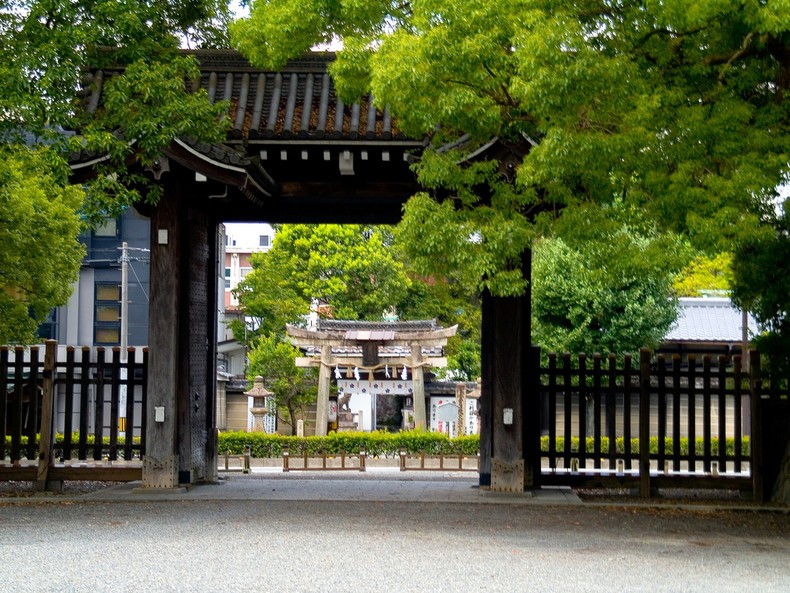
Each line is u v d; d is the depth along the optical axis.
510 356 16.38
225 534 11.88
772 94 14.26
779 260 14.92
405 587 8.65
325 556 10.25
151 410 16.31
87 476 16.88
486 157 14.31
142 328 41.72
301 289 44.41
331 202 17.61
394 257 46.56
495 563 9.98
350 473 25.92
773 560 10.54
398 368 37.19
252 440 32.19
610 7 13.44
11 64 14.98
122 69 16.95
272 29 14.52
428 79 12.45
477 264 13.09
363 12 13.93
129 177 15.68
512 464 16.25
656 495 16.92
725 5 11.93
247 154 16.55
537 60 11.81
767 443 16.53
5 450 18.14
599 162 12.31
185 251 17.08
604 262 13.33
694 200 12.34
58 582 8.77
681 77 13.63
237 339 45.38
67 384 17.19
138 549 10.66
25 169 17.17
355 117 16.39
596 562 10.18
